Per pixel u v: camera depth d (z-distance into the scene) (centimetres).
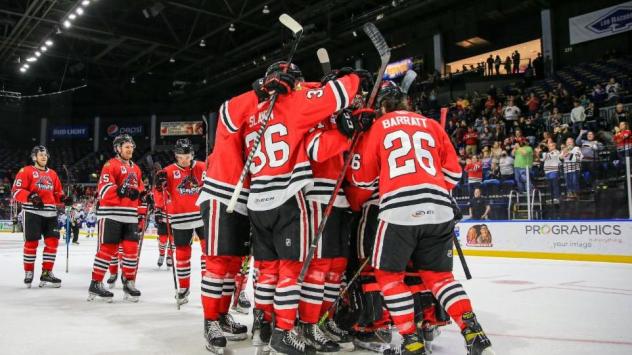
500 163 1008
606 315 366
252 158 251
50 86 2805
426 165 246
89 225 1817
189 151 441
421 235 238
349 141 256
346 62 2178
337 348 264
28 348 273
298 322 281
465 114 1510
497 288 514
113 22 1962
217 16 1870
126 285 454
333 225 265
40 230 547
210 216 274
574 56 1599
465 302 233
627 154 787
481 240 934
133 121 2861
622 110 1023
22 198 530
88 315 378
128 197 454
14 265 793
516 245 883
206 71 2502
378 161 259
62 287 549
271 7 1889
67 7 1758
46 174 560
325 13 1897
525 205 887
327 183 268
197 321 354
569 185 835
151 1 1803
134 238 459
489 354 221
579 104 1170
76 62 2444
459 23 1819
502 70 1789
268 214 252
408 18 1916
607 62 1428
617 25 1483
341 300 287
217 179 273
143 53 2267
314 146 246
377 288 270
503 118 1355
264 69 2198
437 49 1889
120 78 2644
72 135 2878
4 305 425
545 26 1648
